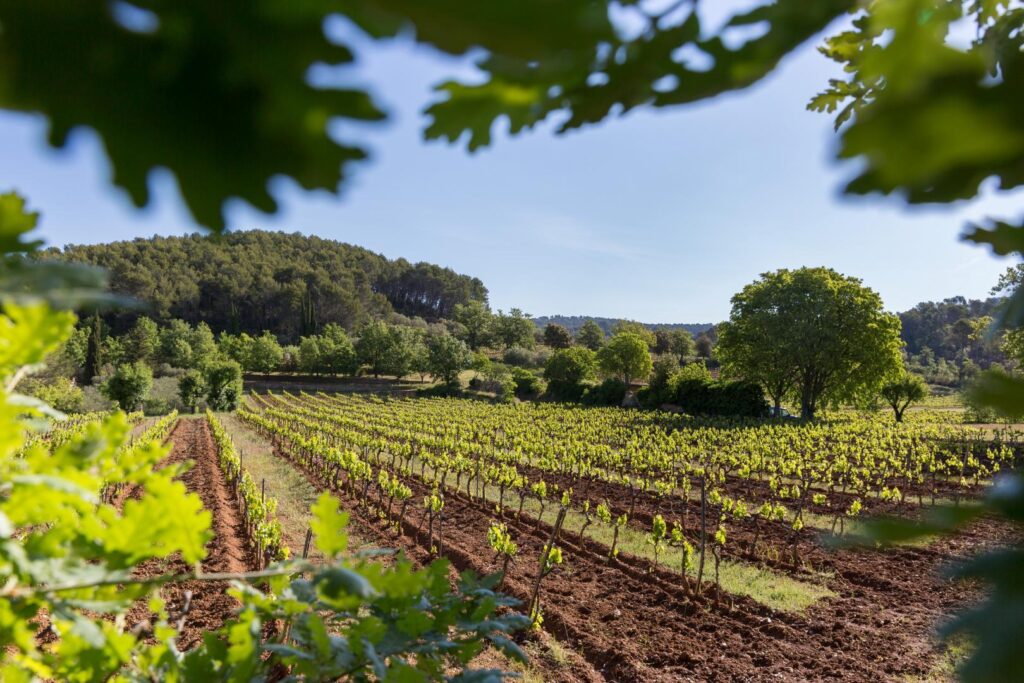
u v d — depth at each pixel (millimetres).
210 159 322
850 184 352
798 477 16703
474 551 9758
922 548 9031
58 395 29609
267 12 294
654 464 17000
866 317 33781
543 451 19344
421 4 270
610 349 57500
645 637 6609
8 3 306
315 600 1346
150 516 1047
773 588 8094
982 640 414
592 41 299
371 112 321
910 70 334
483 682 1379
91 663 1140
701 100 489
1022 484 454
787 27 447
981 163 355
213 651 1249
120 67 310
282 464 19453
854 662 5957
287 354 76875
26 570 932
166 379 51156
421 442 22109
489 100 433
